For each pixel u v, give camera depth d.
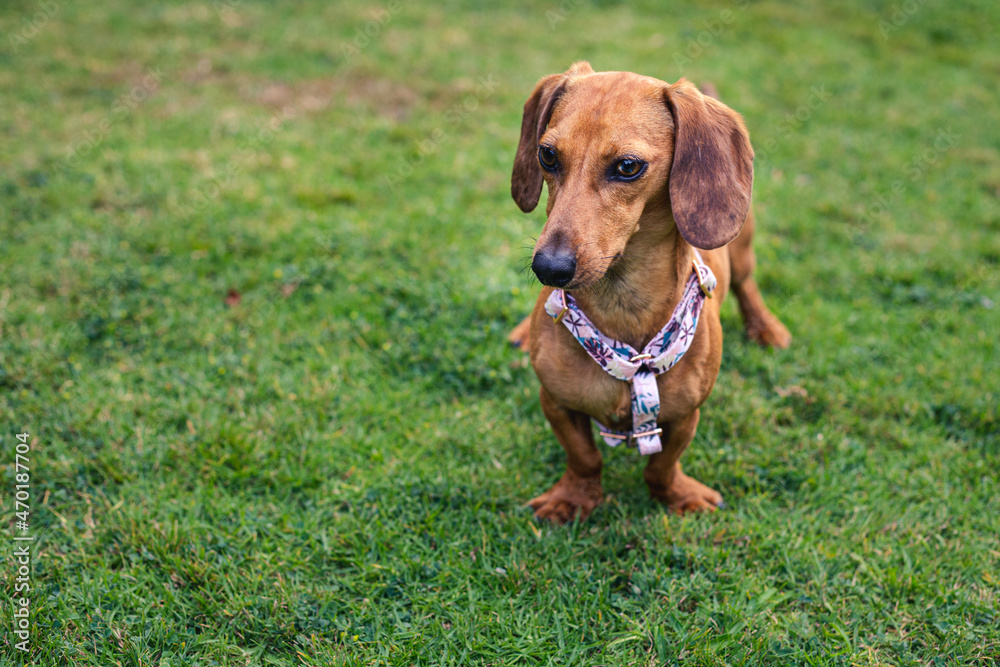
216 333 4.35
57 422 3.64
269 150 6.58
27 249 4.97
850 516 3.41
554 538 3.17
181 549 3.06
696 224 2.52
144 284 4.73
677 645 2.73
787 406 4.07
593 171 2.44
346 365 4.21
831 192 6.29
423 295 4.75
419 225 5.54
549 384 2.92
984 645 2.79
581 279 2.37
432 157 6.58
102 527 3.14
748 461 3.68
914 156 6.97
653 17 10.53
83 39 8.94
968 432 3.87
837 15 10.95
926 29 10.55
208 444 3.60
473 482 3.46
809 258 5.38
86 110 7.20
